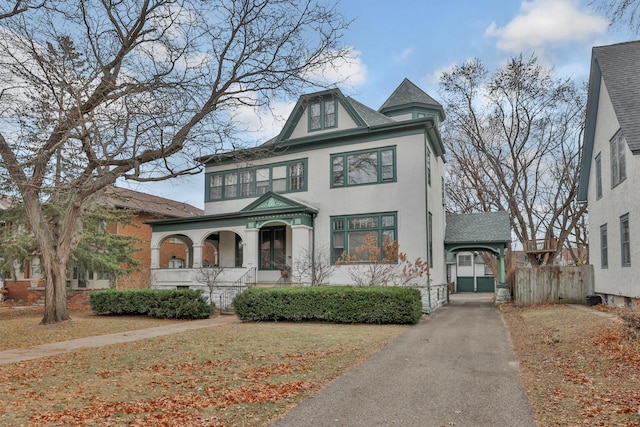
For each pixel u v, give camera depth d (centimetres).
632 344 848
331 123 2139
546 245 2675
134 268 2533
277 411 575
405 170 1973
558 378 719
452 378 743
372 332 1293
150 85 1221
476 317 1712
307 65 1297
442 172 2517
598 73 1780
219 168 2425
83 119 1166
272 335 1238
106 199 2369
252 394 648
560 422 523
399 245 1948
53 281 1655
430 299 1947
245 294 1655
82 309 2291
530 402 603
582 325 1174
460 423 530
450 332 1285
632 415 530
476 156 3681
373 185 2028
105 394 670
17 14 1216
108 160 1248
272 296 1614
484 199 3450
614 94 1481
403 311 1468
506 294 2362
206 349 1040
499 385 694
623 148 1540
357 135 2062
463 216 2648
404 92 2714
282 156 2244
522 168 3067
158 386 712
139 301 1878
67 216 1664
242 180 2353
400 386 695
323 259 2062
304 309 1570
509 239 2348
